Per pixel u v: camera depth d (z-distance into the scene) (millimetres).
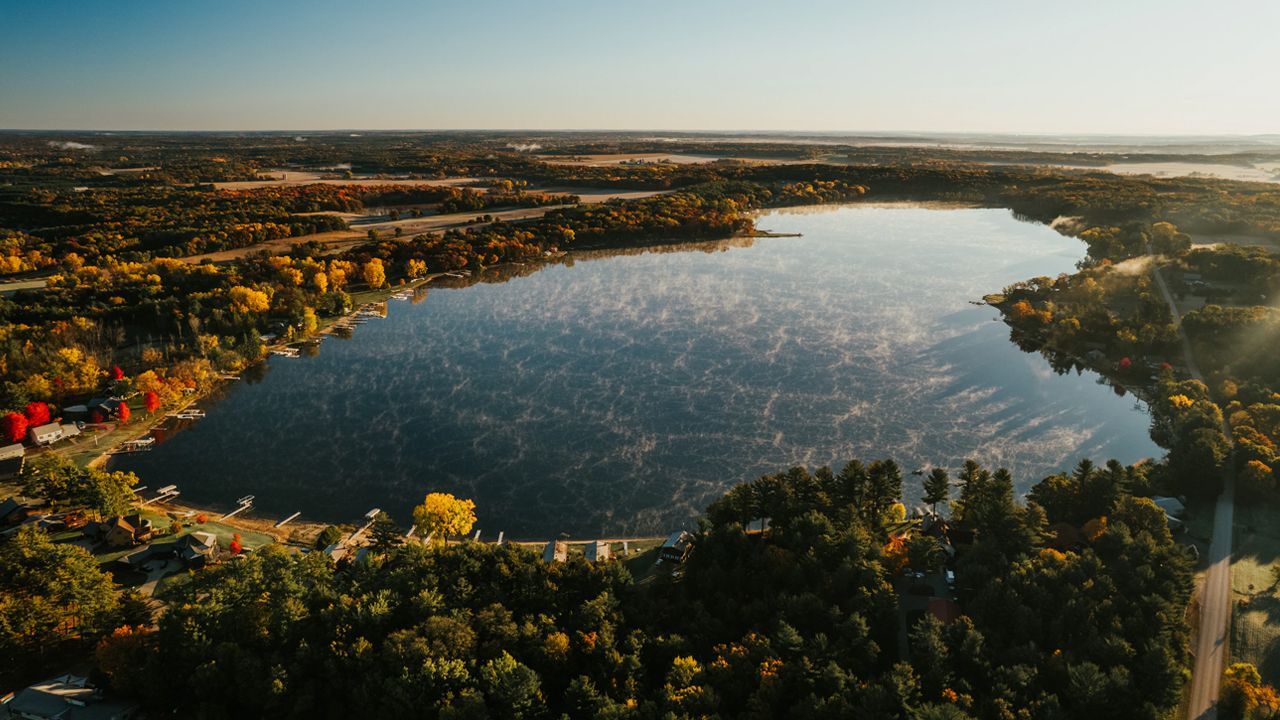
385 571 105375
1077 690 77438
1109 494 113875
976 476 119438
